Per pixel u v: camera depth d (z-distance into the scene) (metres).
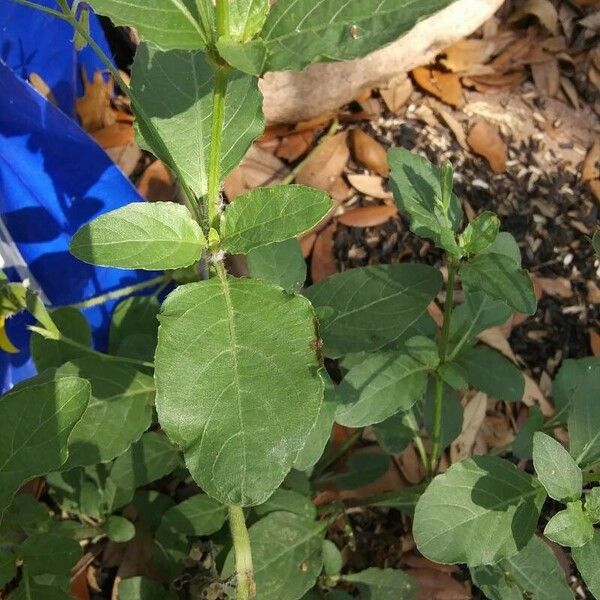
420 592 0.50
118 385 0.38
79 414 0.26
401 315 0.35
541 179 0.68
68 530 0.44
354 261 0.63
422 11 0.19
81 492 0.45
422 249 0.63
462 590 0.50
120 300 0.55
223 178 0.31
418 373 0.37
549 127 0.71
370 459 0.49
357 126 0.68
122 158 0.64
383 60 0.64
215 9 0.20
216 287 0.24
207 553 0.47
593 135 0.72
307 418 0.22
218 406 0.22
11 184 0.48
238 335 0.23
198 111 0.31
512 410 0.58
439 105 0.71
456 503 0.34
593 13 0.76
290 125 0.67
